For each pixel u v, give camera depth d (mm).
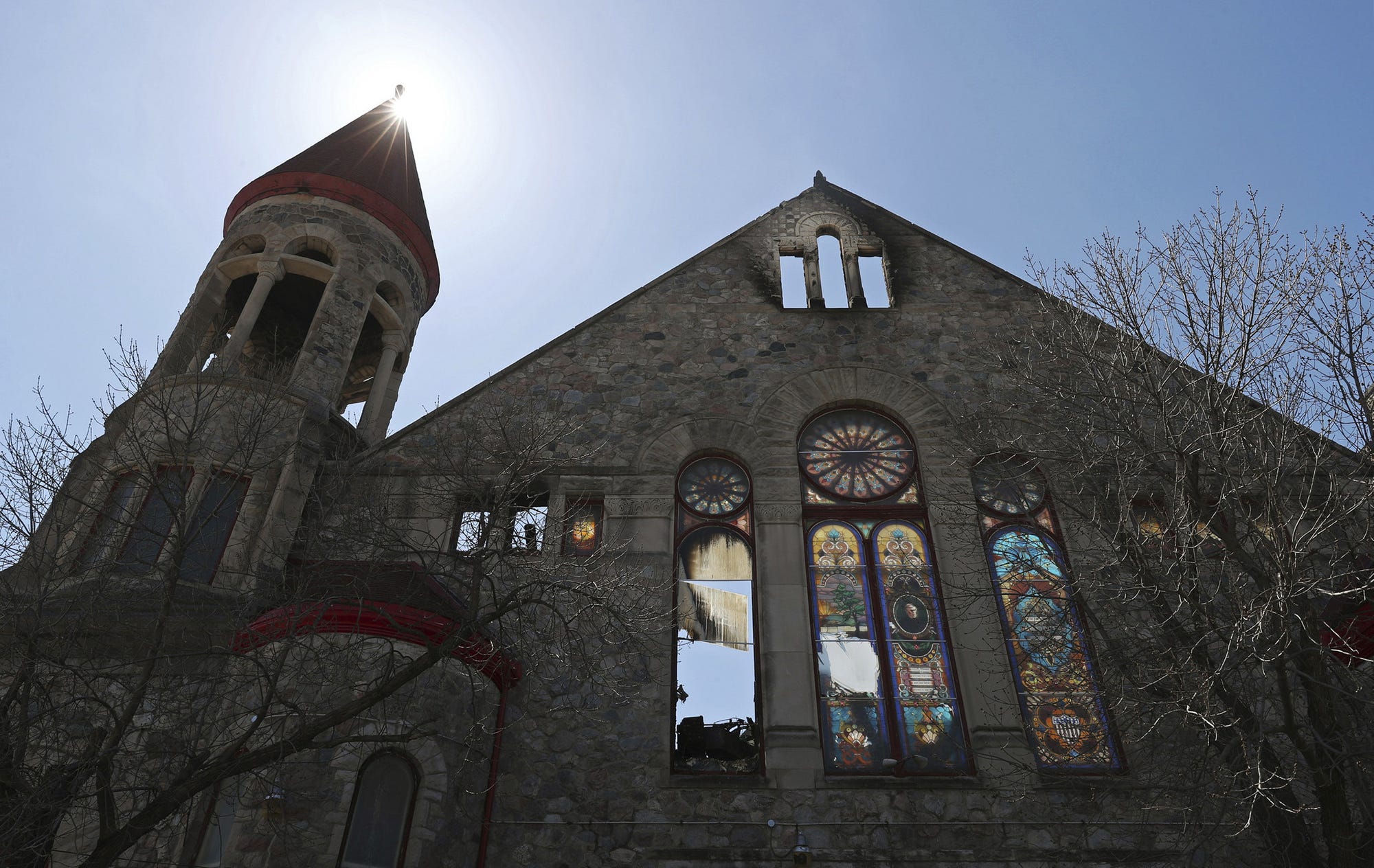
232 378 14039
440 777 10445
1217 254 11273
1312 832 10070
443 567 11898
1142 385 11430
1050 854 10734
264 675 8648
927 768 11797
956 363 15578
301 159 18359
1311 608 9547
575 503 13945
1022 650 12625
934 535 13672
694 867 10805
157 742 9242
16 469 9523
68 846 10234
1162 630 10711
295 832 9547
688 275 17141
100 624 10391
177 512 9914
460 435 14461
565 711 11961
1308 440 10570
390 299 18078
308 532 12664
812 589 13414
